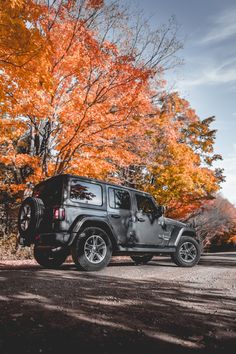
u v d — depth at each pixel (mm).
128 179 17203
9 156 11703
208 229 29844
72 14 9992
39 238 7109
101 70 10555
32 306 3520
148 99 11586
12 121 11172
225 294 4766
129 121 11422
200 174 18797
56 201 7109
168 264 9734
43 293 4234
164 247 8492
